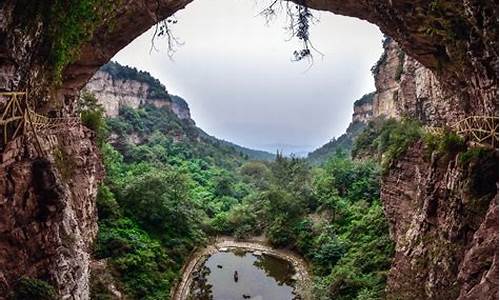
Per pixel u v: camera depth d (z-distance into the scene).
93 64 19.61
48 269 11.56
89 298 17.45
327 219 36.47
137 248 26.36
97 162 25.38
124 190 33.12
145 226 31.66
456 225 14.12
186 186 38.81
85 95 33.41
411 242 18.61
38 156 12.48
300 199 40.38
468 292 10.41
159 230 32.56
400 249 20.05
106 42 18.89
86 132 23.83
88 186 21.00
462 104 18.41
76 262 13.76
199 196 52.28
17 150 11.45
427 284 15.26
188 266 30.52
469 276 11.05
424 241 16.95
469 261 11.30
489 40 13.01
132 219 31.33
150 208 32.38
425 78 33.88
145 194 32.75
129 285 22.92
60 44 13.60
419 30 17.20
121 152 64.88
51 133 16.81
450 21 14.99
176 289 25.95
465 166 13.98
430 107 32.97
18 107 11.73
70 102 20.95
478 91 15.99
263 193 46.88
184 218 35.03
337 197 38.78
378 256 24.50
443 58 18.16
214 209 50.12
